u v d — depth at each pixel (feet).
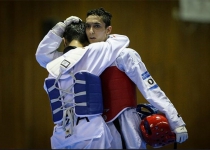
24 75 51.08
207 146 50.49
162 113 22.00
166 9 50.83
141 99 48.24
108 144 21.13
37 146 50.47
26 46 51.13
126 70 21.83
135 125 21.93
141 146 21.75
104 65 21.77
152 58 50.67
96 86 21.17
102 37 23.44
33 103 50.78
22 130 50.57
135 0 50.57
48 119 50.60
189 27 50.93
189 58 51.08
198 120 50.90
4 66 51.29
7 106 50.93
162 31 50.80
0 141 50.57
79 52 21.86
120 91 21.91
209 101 51.01
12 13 51.24
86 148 20.71
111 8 50.60
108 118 21.85
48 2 50.83
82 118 21.02
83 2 50.57
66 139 21.09
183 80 50.98
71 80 21.40
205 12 50.90
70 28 23.90
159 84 50.70
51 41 23.70
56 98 21.54
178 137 20.83
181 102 50.90
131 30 50.60
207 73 51.31
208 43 51.37
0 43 51.31
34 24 50.98
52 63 22.17
